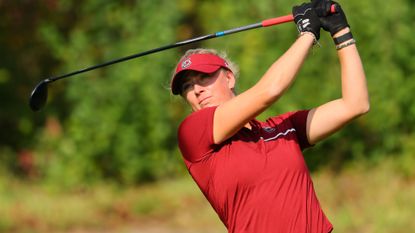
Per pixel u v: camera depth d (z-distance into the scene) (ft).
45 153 145.07
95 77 137.28
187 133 49.26
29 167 145.28
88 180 135.64
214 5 151.94
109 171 137.39
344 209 117.39
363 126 134.51
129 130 135.95
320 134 50.88
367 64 134.21
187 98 51.55
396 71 133.80
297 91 130.62
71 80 137.69
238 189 48.47
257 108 47.09
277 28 132.26
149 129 136.67
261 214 48.19
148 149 137.28
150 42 136.77
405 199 118.83
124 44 138.00
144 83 135.95
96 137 135.54
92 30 144.05
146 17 138.62
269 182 48.32
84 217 121.80
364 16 133.59
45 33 143.33
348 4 133.69
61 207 123.54
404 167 131.95
